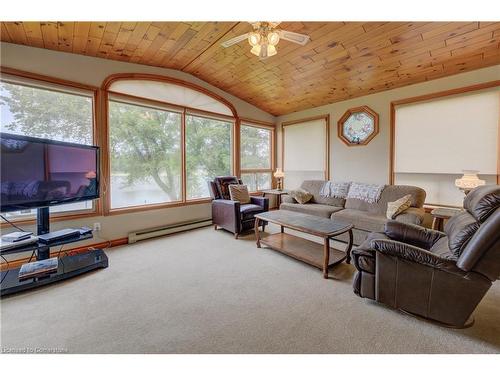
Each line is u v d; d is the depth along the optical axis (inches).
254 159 226.2
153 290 86.8
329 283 92.5
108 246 132.0
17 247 84.8
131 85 141.9
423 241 88.3
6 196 82.4
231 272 101.8
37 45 108.1
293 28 108.0
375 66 135.1
